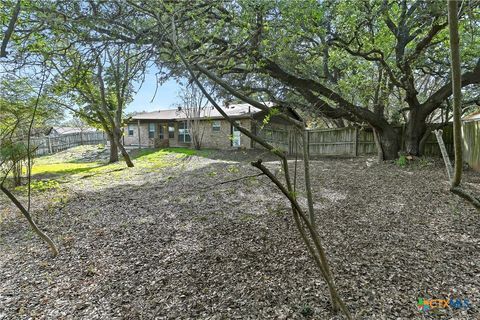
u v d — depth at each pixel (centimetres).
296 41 424
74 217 512
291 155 1190
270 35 358
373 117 932
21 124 458
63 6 223
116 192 711
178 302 248
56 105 927
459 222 387
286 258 314
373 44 709
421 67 873
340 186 645
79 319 232
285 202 540
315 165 995
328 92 721
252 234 387
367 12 645
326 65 743
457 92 112
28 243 400
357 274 273
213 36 313
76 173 1052
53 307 249
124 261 330
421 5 656
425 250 314
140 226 446
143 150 1802
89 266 322
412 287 247
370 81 862
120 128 1205
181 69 269
